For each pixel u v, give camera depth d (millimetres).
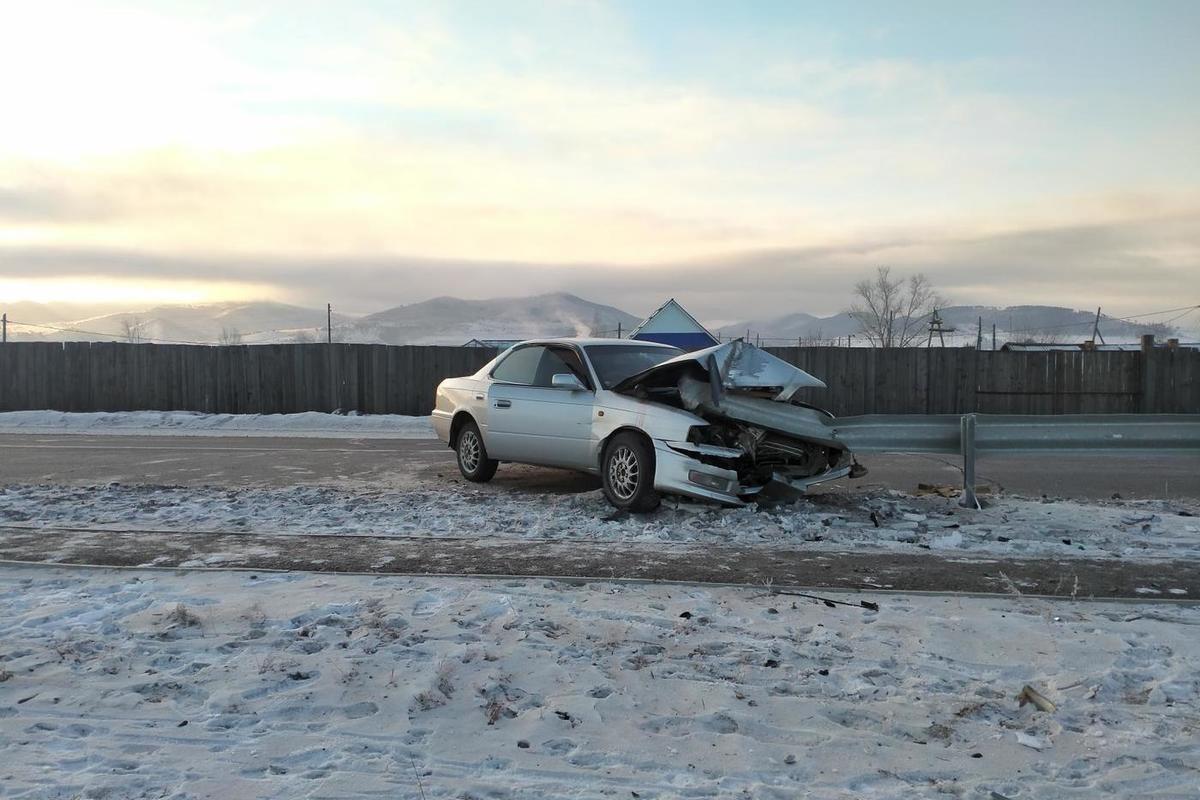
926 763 3385
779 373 8336
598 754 3451
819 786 3217
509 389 9812
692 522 7734
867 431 8578
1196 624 4941
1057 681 4148
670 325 18875
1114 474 11789
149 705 3887
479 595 5445
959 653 4508
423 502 8953
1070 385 20312
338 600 5375
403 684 4078
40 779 3225
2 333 23578
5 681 4121
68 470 11875
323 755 3443
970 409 20594
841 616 5094
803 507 8406
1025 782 3238
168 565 6277
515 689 4043
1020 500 9180
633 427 8336
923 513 8289
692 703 3898
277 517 8109
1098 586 5719
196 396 21859
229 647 4570
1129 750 3465
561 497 9211
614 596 5473
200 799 3092
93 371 21984
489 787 3195
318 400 21531
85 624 4961
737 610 5211
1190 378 19969
